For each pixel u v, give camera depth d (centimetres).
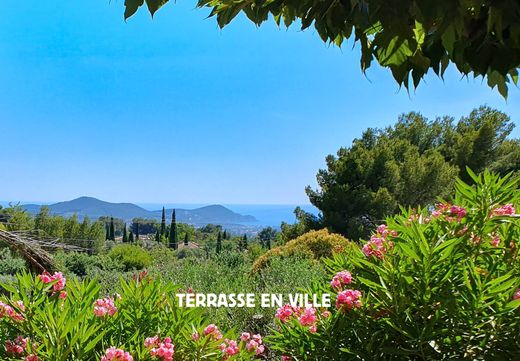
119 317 197
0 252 895
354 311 188
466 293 170
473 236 197
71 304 200
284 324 216
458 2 116
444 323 173
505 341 170
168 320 200
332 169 2020
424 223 219
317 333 195
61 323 175
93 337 188
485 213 195
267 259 871
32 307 187
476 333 172
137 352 178
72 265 1067
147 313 199
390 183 1878
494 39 155
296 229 1969
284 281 612
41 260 589
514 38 143
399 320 177
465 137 2088
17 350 179
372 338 178
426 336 170
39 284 201
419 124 2297
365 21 122
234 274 770
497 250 195
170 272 719
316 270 683
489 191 201
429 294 173
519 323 170
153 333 198
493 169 2058
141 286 206
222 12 160
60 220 3170
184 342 193
